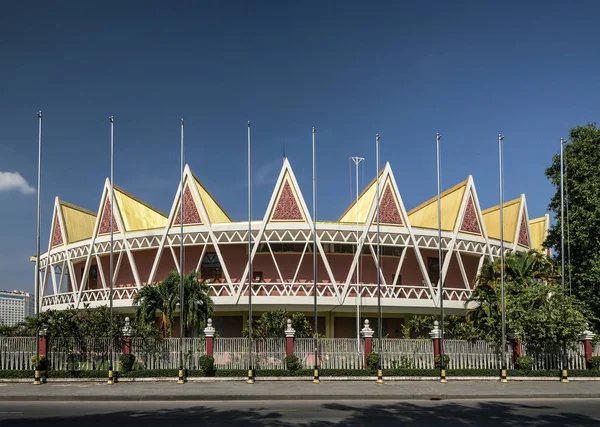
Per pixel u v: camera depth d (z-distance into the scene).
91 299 46.16
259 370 30.05
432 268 49.09
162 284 36.88
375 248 45.00
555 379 30.94
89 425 16.22
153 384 28.02
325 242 42.38
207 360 29.88
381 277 42.84
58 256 51.69
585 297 37.16
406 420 17.27
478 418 17.78
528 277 37.53
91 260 51.88
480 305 36.56
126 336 30.31
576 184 38.62
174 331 45.47
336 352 31.50
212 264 46.72
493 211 53.56
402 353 31.75
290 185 42.94
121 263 50.31
